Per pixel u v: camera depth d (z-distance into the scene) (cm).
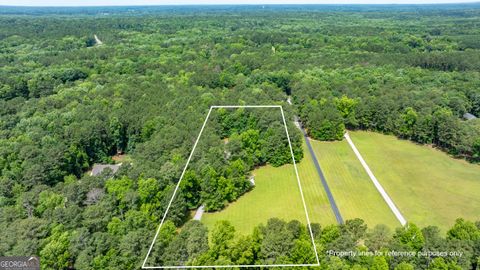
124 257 5041
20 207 6081
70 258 5141
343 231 5316
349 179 8750
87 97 11600
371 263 4678
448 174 9031
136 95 11688
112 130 9856
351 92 12462
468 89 12594
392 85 13238
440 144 10594
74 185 6512
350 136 11431
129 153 9975
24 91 13188
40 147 8438
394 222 7094
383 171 9169
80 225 5619
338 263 4612
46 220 5559
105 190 6644
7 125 9719
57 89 13075
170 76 14500
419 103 11188
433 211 7488
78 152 8862
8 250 4991
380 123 11562
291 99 13262
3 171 7462
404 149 10481
